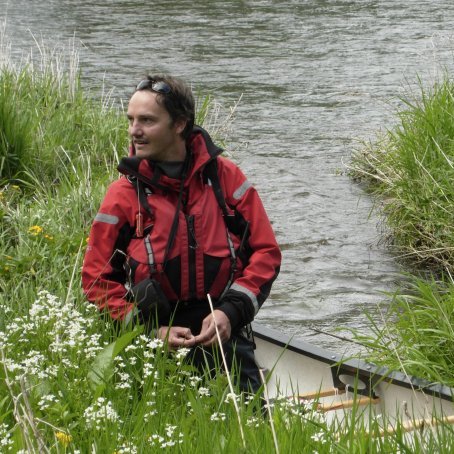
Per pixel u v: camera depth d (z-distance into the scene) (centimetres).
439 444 552
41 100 1584
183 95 626
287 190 1455
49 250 961
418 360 779
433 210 1178
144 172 629
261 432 547
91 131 1488
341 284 1134
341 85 2083
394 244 1242
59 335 661
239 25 2803
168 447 535
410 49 2438
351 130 1758
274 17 2931
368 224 1320
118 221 636
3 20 2817
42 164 1327
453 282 934
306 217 1351
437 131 1269
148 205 628
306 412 607
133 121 628
